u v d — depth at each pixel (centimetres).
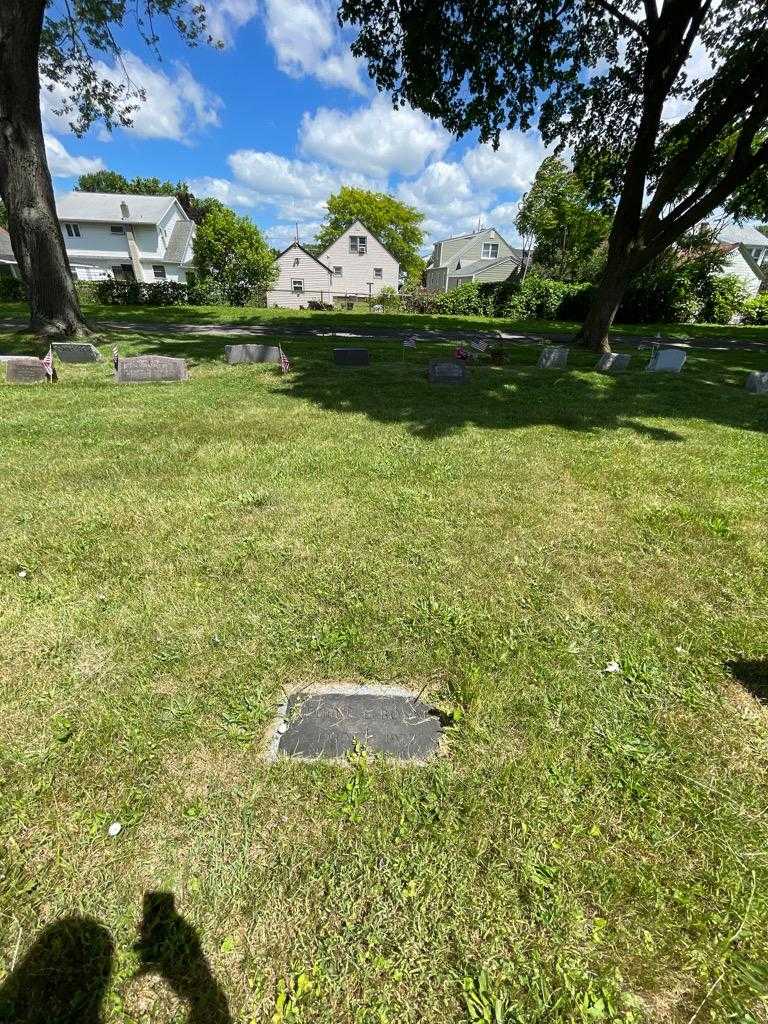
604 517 419
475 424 690
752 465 564
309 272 4191
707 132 1120
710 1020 132
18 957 142
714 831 176
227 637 264
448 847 169
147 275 4238
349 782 190
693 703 230
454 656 255
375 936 146
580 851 169
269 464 517
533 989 136
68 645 257
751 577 335
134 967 139
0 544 355
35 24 1026
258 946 144
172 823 175
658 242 1301
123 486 457
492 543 369
